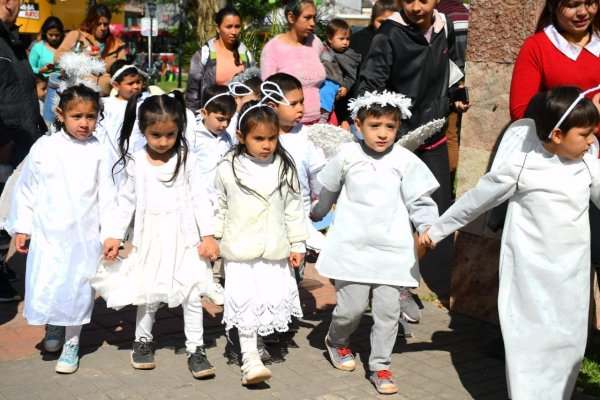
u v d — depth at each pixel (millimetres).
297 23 6469
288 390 3916
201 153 5191
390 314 3926
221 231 4137
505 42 4840
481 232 5066
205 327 4855
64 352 4070
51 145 4105
